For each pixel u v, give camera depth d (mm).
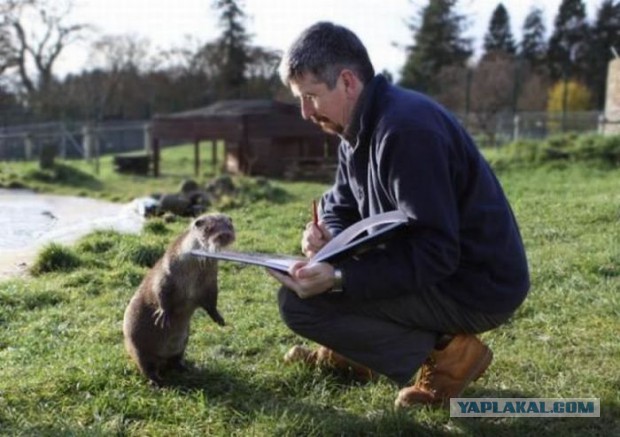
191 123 11453
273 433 1655
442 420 1718
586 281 2965
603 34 27797
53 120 21219
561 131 13453
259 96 26172
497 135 13383
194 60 26797
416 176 1493
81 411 1784
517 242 1682
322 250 1624
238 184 7254
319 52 1556
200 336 2393
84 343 2355
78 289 3105
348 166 1775
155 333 1917
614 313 2533
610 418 1730
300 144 11531
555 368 2047
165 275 1898
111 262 3629
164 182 10148
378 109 1576
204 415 1768
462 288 1632
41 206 7141
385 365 1696
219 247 1880
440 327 1695
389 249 1571
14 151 15094
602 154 8828
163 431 1688
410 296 1643
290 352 2117
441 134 1521
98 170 11688
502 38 30281
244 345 2303
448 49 26250
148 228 4648
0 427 1696
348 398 1875
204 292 1973
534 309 2619
